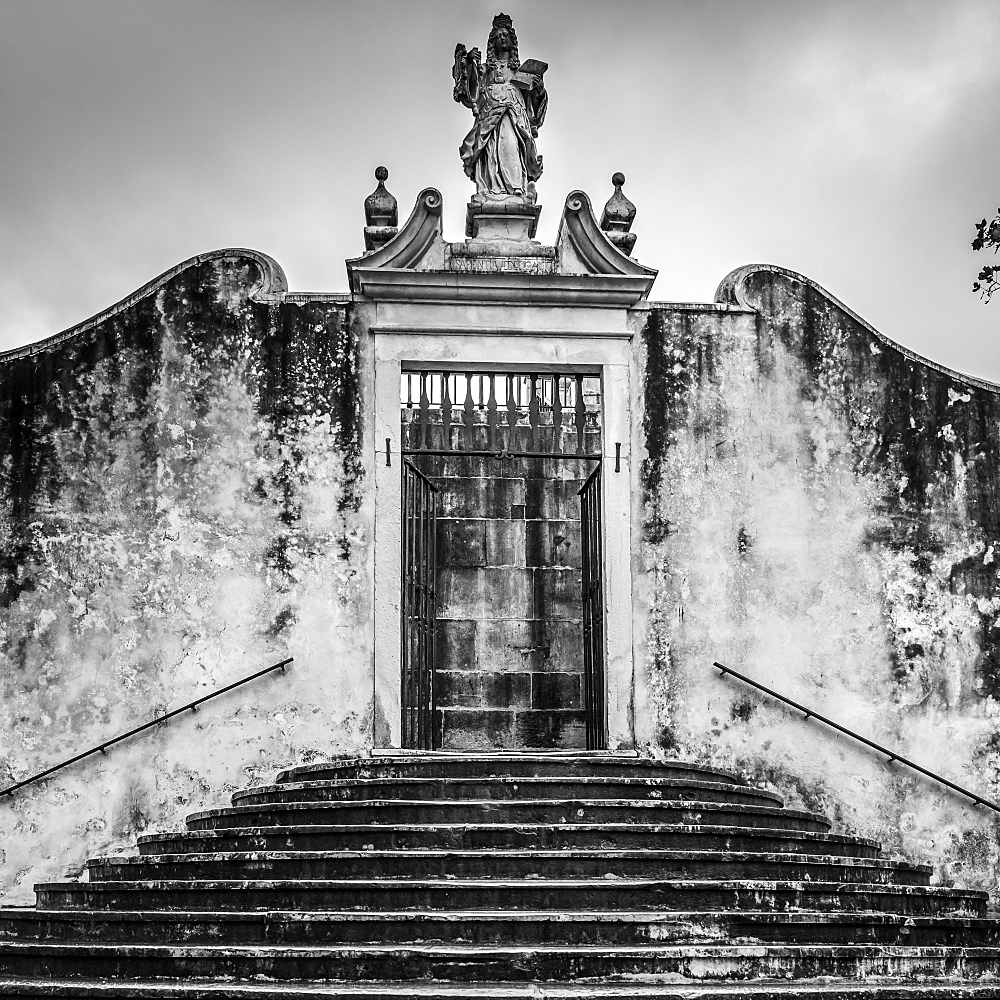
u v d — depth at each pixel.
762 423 12.87
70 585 12.14
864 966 8.59
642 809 10.00
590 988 7.75
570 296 12.73
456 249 12.80
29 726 11.93
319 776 11.21
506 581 14.11
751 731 12.41
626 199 13.19
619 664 12.32
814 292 13.12
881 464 12.91
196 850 10.10
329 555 12.33
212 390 12.52
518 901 8.79
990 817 12.49
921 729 12.54
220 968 8.16
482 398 14.13
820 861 9.76
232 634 12.17
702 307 12.97
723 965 8.23
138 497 12.31
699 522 12.65
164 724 12.02
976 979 8.79
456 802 9.88
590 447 14.45
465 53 13.23
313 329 12.66
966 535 12.88
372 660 12.17
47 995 7.95
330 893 8.88
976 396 13.09
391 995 7.47
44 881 11.69
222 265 12.73
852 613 12.67
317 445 12.48
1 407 12.33
